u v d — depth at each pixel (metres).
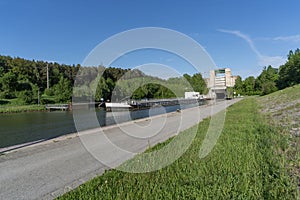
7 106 38.69
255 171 4.23
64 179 4.60
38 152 6.62
